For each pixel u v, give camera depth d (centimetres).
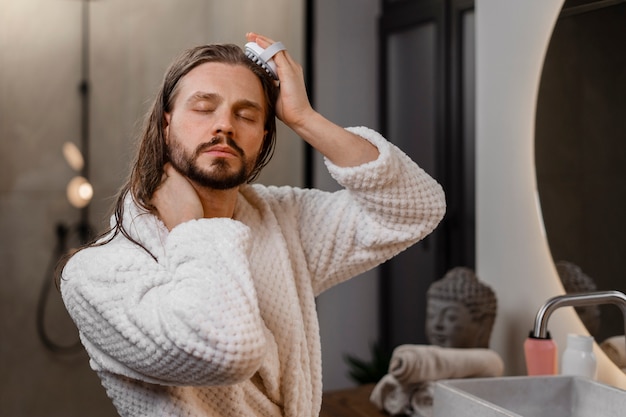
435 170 262
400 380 156
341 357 282
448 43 254
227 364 69
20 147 218
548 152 163
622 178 142
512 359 175
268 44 99
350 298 285
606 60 146
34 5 219
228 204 97
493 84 180
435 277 260
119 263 79
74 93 225
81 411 229
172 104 92
